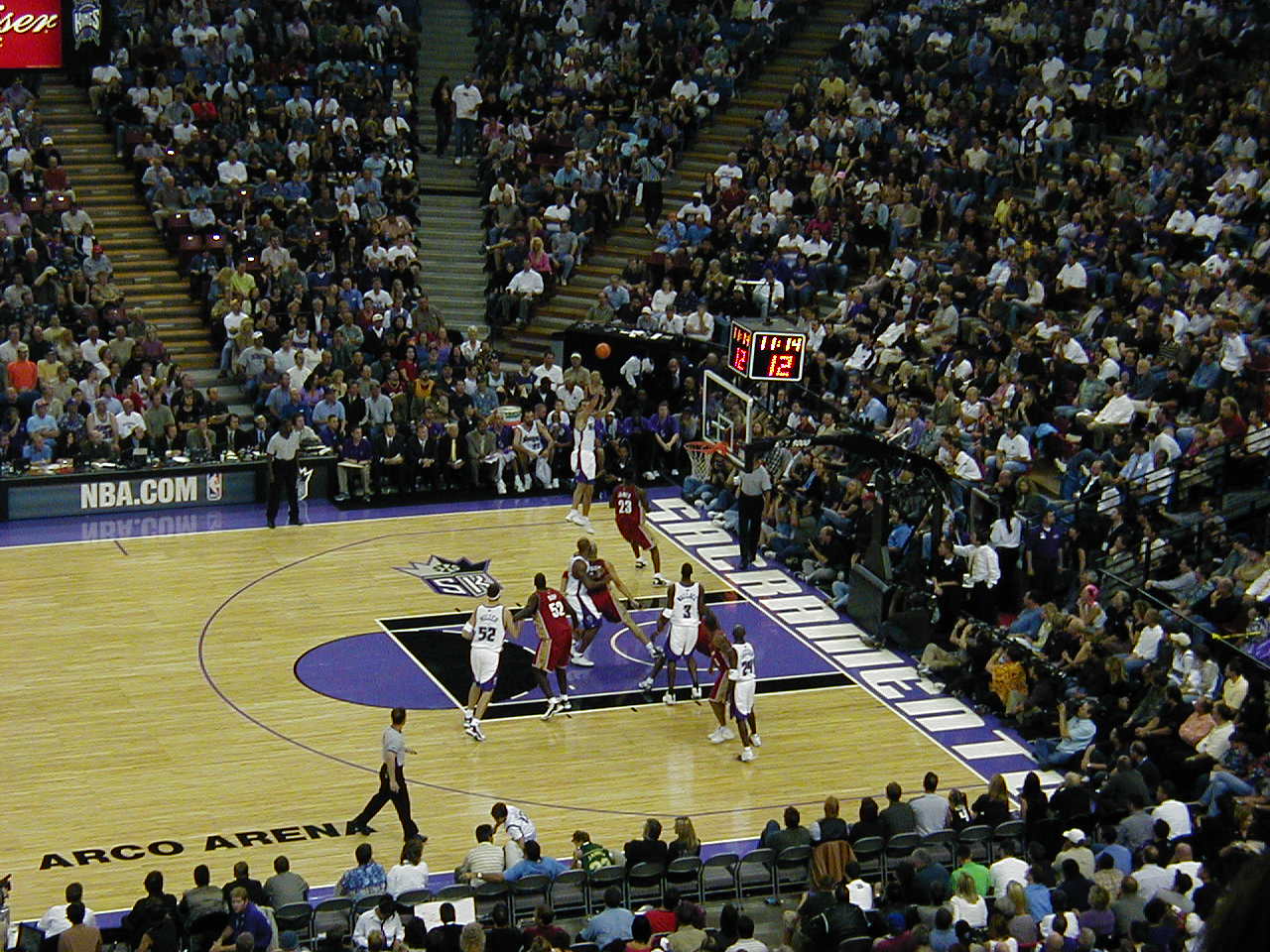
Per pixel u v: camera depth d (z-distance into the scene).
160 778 21.06
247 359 33.94
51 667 24.22
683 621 23.33
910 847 17.56
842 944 14.21
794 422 30.86
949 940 14.09
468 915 15.89
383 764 19.34
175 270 37.19
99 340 33.25
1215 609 23.16
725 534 30.80
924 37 41.09
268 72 40.81
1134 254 33.12
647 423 33.56
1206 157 34.78
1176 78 37.91
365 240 37.84
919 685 24.67
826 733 23.03
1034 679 23.27
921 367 31.95
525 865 16.83
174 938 14.91
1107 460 27.36
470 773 21.53
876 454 27.39
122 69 39.94
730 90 42.31
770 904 17.44
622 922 15.27
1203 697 20.55
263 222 36.31
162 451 31.61
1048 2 40.47
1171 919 14.02
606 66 42.47
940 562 25.69
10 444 30.94
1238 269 31.12
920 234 36.41
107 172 38.88
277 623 26.20
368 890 16.53
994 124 38.72
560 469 33.28
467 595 27.58
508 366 37.47
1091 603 23.42
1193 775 20.16
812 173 38.41
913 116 39.69
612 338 35.09
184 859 19.08
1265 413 27.45
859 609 26.61
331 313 35.09
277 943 15.95
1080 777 18.42
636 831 20.06
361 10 43.34
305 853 19.30
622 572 28.81
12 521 30.52
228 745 22.08
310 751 22.00
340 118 39.94
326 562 28.89
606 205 39.84
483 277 39.59
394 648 25.42
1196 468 26.38
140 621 26.05
